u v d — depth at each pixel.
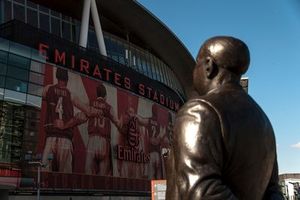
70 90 60.69
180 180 2.46
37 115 55.34
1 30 58.84
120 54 83.06
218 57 2.79
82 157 59.72
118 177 65.31
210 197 2.34
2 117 51.97
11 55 54.56
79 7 75.38
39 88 56.53
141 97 74.38
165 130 80.12
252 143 2.63
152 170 73.62
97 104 64.25
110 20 81.44
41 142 55.03
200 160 2.44
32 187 52.41
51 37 60.53
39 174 50.31
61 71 60.16
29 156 51.97
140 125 72.69
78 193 57.94
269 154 2.76
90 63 65.00
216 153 2.49
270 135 2.80
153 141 75.44
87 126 61.62
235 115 2.61
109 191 62.91
